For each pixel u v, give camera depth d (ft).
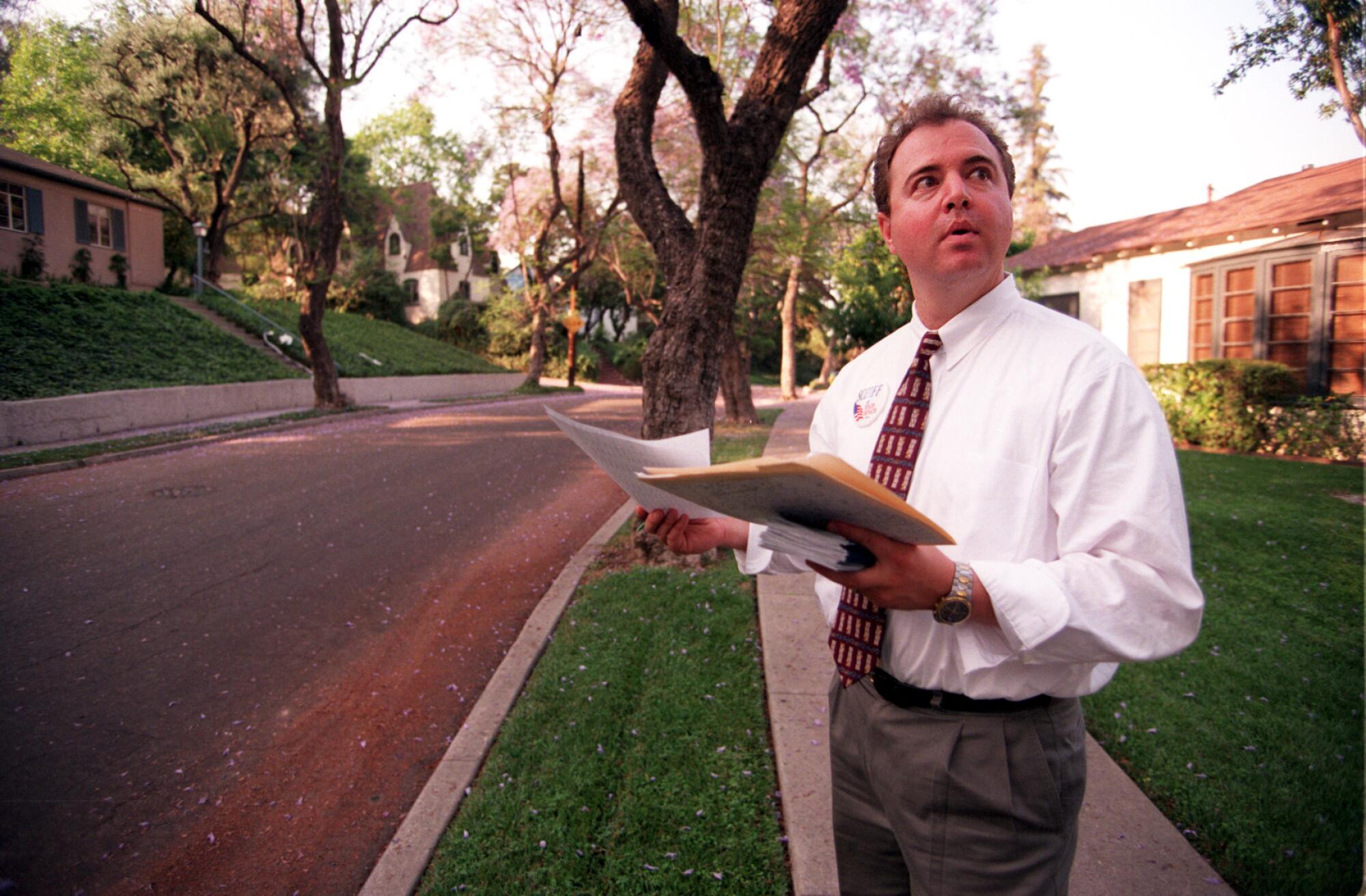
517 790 9.49
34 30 43.50
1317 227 33.27
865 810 4.74
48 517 25.32
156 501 28.09
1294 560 17.83
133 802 10.07
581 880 7.96
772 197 55.42
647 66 21.18
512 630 15.88
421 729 11.87
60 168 67.67
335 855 9.02
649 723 10.94
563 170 87.35
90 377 49.49
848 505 3.15
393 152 140.97
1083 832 8.26
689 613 15.31
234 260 124.57
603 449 4.40
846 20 33.40
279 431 51.39
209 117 63.87
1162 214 51.52
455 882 8.00
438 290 151.02
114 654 14.71
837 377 5.35
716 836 8.50
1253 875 7.61
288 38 50.21
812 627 14.38
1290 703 11.13
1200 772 9.42
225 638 15.52
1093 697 11.43
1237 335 37.35
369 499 29.01
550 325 142.41
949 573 3.44
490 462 39.04
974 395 4.02
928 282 4.31
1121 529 3.42
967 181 4.18
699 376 18.93
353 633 15.79
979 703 4.00
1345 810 8.60
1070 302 48.32
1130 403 3.59
